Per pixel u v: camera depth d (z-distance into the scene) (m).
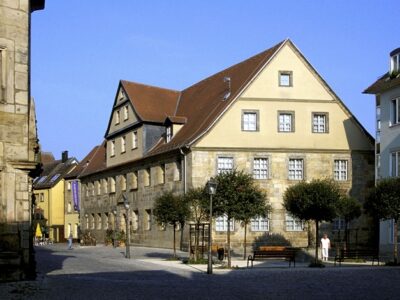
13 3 20.47
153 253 44.44
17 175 20.27
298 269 29.55
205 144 45.69
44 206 86.88
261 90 47.16
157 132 54.88
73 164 86.06
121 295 18.08
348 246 45.88
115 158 61.44
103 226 65.31
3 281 19.95
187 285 21.81
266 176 46.69
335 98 48.28
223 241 44.94
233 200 31.19
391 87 40.62
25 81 20.55
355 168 48.22
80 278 23.38
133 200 56.38
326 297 18.48
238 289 20.69
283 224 46.34
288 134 47.25
